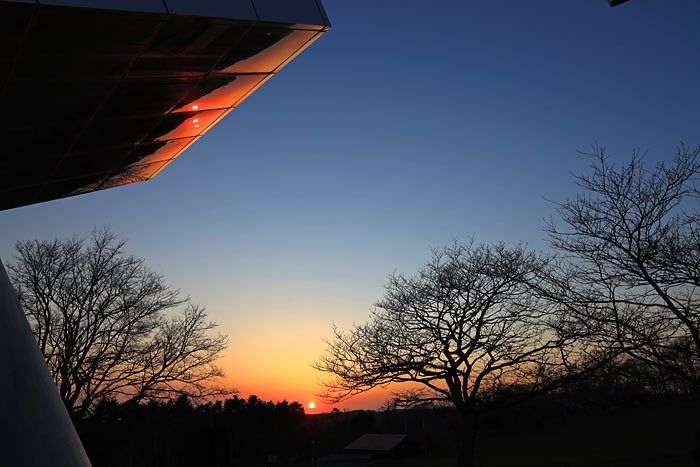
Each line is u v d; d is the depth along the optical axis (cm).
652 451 2066
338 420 7275
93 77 888
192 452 1702
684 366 1231
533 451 2589
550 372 1583
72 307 2175
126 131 1227
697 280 1154
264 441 6081
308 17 948
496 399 1692
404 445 4747
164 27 783
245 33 897
